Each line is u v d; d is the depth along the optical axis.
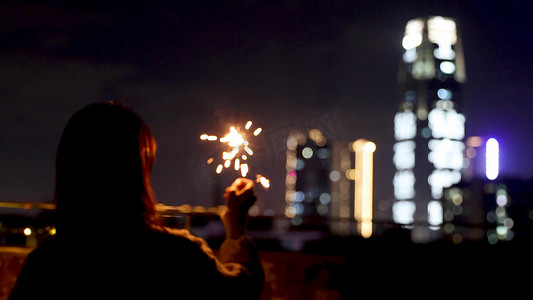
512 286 9.54
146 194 2.09
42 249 2.07
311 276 7.33
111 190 2.04
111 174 2.04
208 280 2.00
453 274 9.24
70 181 2.06
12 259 6.07
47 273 2.01
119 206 2.04
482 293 9.38
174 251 2.00
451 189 165.12
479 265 9.45
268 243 7.93
